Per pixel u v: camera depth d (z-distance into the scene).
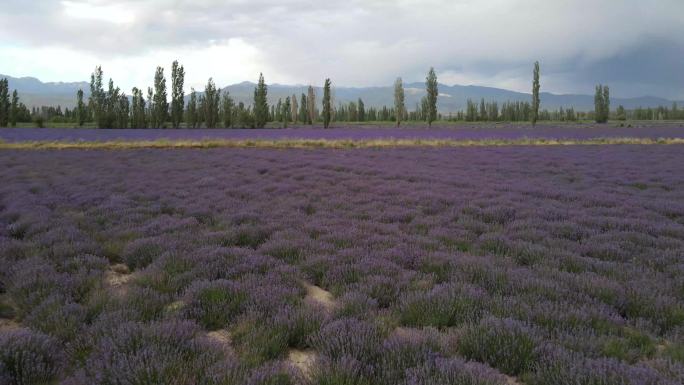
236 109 107.25
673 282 6.05
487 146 40.66
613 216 11.27
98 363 3.62
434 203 13.03
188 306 5.21
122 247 8.05
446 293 5.48
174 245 7.94
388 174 20.27
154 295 5.46
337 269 6.77
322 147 38.81
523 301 5.30
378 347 4.09
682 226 9.73
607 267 6.77
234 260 7.09
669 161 26.30
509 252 7.96
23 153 30.53
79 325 4.63
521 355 3.97
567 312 4.89
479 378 3.44
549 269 6.67
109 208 11.88
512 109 148.25
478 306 5.21
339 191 15.43
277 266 6.95
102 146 37.25
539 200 13.60
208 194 14.31
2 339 3.95
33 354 3.74
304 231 9.49
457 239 8.79
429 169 22.69
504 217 11.16
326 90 96.31
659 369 3.74
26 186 15.48
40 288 5.61
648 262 7.17
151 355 3.71
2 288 6.11
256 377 3.45
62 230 8.88
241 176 19.33
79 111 96.81
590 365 3.61
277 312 5.09
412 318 5.09
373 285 5.96
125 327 4.29
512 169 23.05
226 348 4.22
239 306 5.22
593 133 56.97
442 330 4.89
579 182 18.20
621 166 24.06
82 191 14.86
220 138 45.44
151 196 13.97
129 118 94.31
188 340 4.18
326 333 4.43
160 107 91.62
